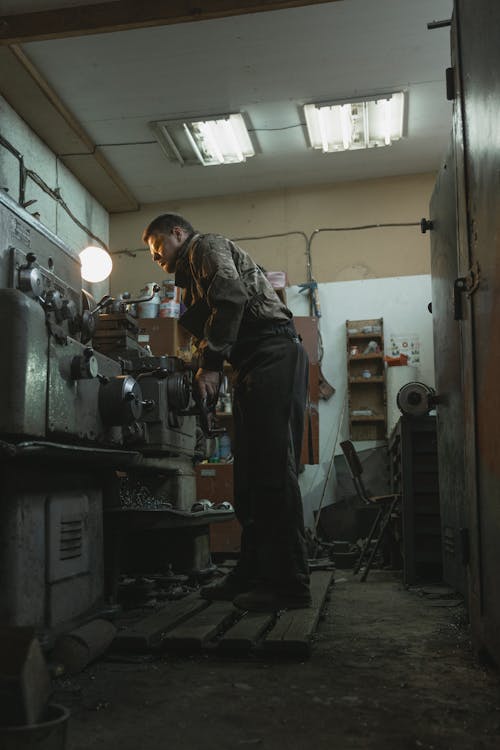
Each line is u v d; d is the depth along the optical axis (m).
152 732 1.45
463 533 2.28
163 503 3.32
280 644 2.07
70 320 2.16
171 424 2.98
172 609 2.64
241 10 4.20
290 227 6.76
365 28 4.65
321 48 4.85
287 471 2.59
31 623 1.84
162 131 5.77
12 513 1.78
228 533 5.47
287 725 1.49
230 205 6.89
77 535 2.16
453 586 3.22
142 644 2.13
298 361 2.73
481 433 1.97
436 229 3.58
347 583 4.05
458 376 3.01
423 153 6.27
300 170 6.51
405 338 6.35
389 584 3.99
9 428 1.72
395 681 1.83
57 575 1.99
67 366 2.03
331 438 6.28
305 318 6.17
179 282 2.97
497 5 1.67
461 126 2.24
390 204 6.64
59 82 5.12
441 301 3.42
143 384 2.90
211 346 2.57
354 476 4.74
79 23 4.36
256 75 5.12
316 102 5.44
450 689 1.75
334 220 6.70
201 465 5.58
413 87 5.29
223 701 1.66
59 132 5.61
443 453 3.44
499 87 1.67
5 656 1.13
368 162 6.41
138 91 5.27
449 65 5.04
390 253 6.57
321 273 6.64
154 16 4.29
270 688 1.77
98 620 2.18
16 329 1.76
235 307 2.59
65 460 1.93
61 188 6.02
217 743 1.39
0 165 5.02
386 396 6.06
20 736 1.03
